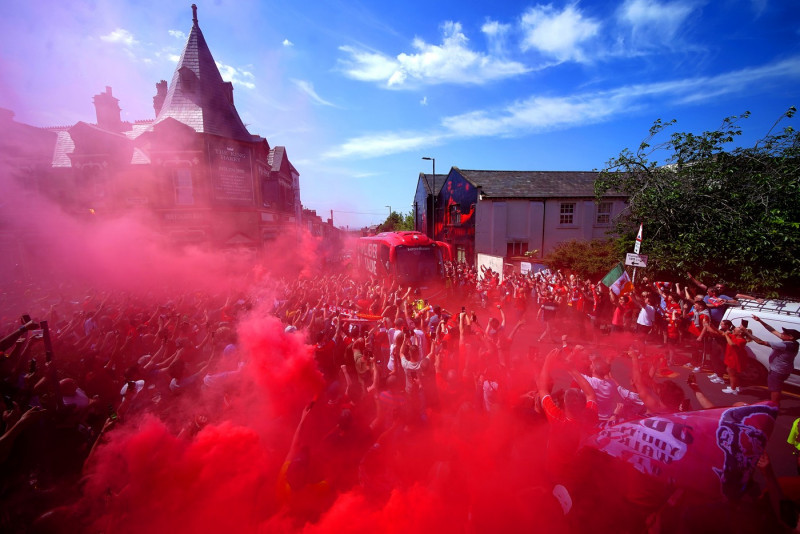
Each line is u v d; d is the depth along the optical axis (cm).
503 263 2089
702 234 1138
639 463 276
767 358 780
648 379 405
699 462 265
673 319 1003
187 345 576
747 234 1056
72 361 596
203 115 1992
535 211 2436
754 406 272
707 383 795
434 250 1552
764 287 1057
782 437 574
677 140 1247
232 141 2064
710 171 1159
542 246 2458
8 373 426
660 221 1249
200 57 2086
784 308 782
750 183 1134
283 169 2825
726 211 1136
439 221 3106
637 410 395
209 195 1980
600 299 1153
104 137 1930
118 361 591
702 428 274
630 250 1430
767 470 256
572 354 500
